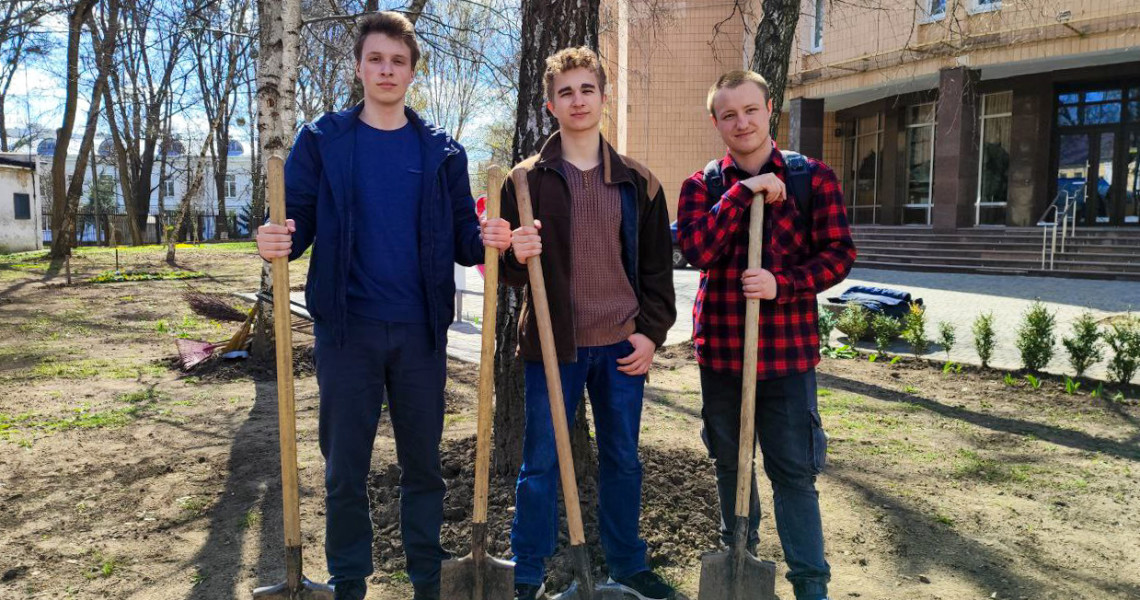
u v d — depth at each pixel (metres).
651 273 2.73
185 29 8.45
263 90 6.47
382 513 3.38
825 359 7.67
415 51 2.52
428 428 2.57
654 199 2.70
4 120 33.38
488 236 2.47
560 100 2.60
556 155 2.65
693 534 3.25
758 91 2.62
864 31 18.28
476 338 8.60
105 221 30.77
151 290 13.20
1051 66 16.48
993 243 15.82
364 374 2.47
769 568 2.57
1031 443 4.83
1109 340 6.24
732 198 2.55
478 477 2.54
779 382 2.65
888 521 3.60
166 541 3.34
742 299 2.67
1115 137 16.95
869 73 18.23
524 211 2.49
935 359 7.48
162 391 6.13
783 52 6.81
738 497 2.57
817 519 2.64
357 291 2.46
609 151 2.65
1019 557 3.23
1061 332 8.41
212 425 5.13
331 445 2.49
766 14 6.82
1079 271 13.79
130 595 2.89
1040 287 12.48
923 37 16.86
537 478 2.63
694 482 3.72
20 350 7.91
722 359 2.71
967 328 9.03
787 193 2.66
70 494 3.86
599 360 2.65
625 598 2.71
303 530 3.44
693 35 19.80
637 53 18.89
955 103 16.34
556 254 2.60
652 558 3.06
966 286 12.80
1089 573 3.09
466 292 13.42
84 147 19.41
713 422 2.80
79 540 3.34
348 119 2.51
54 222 19.69
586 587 2.52
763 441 2.72
